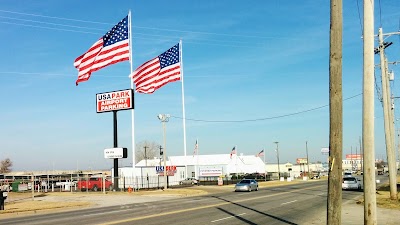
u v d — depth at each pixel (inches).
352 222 715.4
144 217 844.0
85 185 2310.5
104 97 2070.6
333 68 392.2
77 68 1774.1
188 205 1159.6
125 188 2247.8
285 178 4170.8
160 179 2637.8
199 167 3880.4
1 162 4571.9
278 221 744.3
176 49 1980.8
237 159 4111.7
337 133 387.5
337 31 393.1
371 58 469.4
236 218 797.2
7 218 985.5
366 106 469.7
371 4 471.2
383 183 2514.8
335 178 385.7
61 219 868.0
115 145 2071.9
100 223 754.2
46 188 2448.3
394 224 692.7
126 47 1724.9
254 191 1929.1
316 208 1003.3
